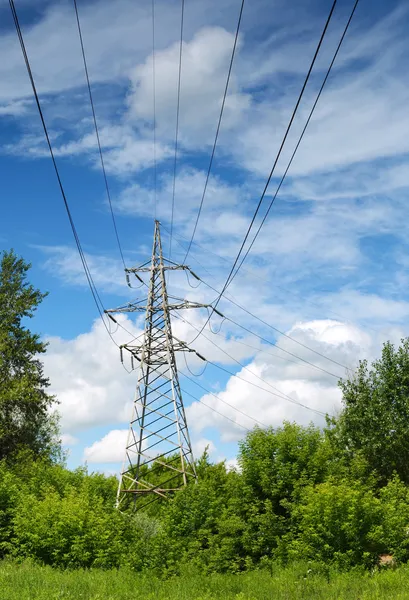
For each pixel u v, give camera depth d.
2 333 51.44
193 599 17.66
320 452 25.89
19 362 52.97
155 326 44.91
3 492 30.69
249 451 26.41
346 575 20.28
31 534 26.62
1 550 28.69
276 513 25.52
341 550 22.45
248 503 25.59
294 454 25.84
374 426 33.78
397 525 22.81
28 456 47.84
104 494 38.34
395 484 26.30
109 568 25.80
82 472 37.00
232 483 26.45
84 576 21.61
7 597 15.68
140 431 41.91
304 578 20.45
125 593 17.95
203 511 26.45
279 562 23.31
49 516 27.30
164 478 48.06
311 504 22.92
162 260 46.22
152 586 20.27
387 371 34.34
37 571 21.95
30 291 54.97
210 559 24.31
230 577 21.73
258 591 18.50
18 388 49.72
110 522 28.11
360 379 34.97
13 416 52.56
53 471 36.16
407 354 34.47
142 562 25.75
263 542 24.56
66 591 17.55
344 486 23.50
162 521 27.67
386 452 33.19
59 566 25.66
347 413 34.56
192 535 26.00
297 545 22.88
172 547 25.42
